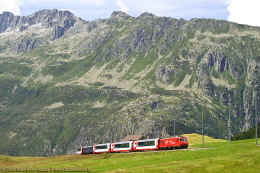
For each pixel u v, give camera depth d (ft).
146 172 302.45
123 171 316.40
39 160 564.30
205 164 307.37
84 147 636.07
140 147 517.55
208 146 492.54
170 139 478.59
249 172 275.18
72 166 420.36
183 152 403.13
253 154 325.42
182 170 296.30
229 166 293.64
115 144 563.07
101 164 408.87
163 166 318.45
